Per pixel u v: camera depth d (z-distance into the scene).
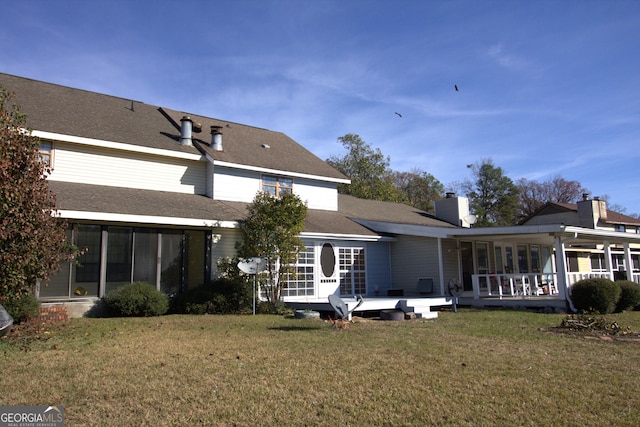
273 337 10.27
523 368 7.54
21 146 10.16
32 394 6.00
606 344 9.86
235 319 13.88
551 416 5.45
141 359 7.92
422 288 21.06
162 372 7.07
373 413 5.47
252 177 20.45
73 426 5.04
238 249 17.12
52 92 19.23
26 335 10.19
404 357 8.20
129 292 14.41
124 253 15.52
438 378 6.88
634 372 7.38
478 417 5.38
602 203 40.38
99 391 6.14
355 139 49.06
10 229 9.62
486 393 6.21
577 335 11.03
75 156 16.58
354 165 48.66
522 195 65.44
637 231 44.38
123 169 17.58
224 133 22.77
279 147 24.11
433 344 9.49
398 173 61.47
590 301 16.55
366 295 21.59
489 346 9.40
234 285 16.20
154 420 5.22
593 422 5.29
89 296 14.67
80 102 19.44
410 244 22.23
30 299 12.09
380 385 6.50
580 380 6.88
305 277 19.52
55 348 8.83
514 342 9.95
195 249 17.11
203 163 19.75
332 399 5.93
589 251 31.95
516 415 5.46
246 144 22.39
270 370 7.22
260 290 17.05
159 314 14.83
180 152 18.52
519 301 18.30
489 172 60.03
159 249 16.23
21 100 17.23
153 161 18.36
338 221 21.97
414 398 5.99
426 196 59.50
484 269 23.64
